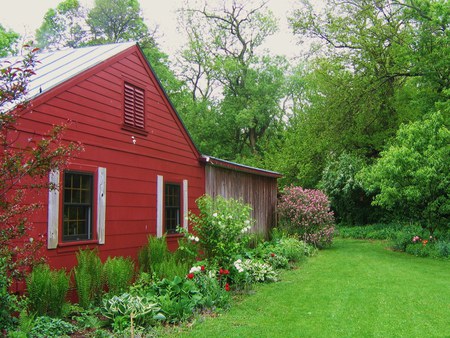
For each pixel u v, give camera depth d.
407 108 21.31
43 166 4.58
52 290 5.72
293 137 25.83
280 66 32.56
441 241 14.21
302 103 34.03
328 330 5.63
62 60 8.65
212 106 34.06
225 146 33.94
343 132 22.06
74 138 7.14
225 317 6.32
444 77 18.83
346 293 8.03
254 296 7.81
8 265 4.47
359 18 20.81
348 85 21.56
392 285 8.83
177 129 10.77
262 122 32.03
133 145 8.86
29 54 4.70
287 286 8.79
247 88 31.53
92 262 6.71
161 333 5.50
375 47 21.11
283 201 16.91
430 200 14.59
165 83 30.44
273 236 15.02
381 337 5.33
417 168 14.11
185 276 7.61
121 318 5.68
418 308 6.85
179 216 10.64
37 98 6.34
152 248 8.46
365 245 17.30
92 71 7.67
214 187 12.45
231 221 8.86
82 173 7.29
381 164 15.08
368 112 21.91
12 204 4.55
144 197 9.12
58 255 6.66
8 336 4.63
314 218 15.69
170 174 10.27
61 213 6.75
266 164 27.11
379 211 22.02
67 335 5.26
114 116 8.28
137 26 30.05
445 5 17.45
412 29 19.39
